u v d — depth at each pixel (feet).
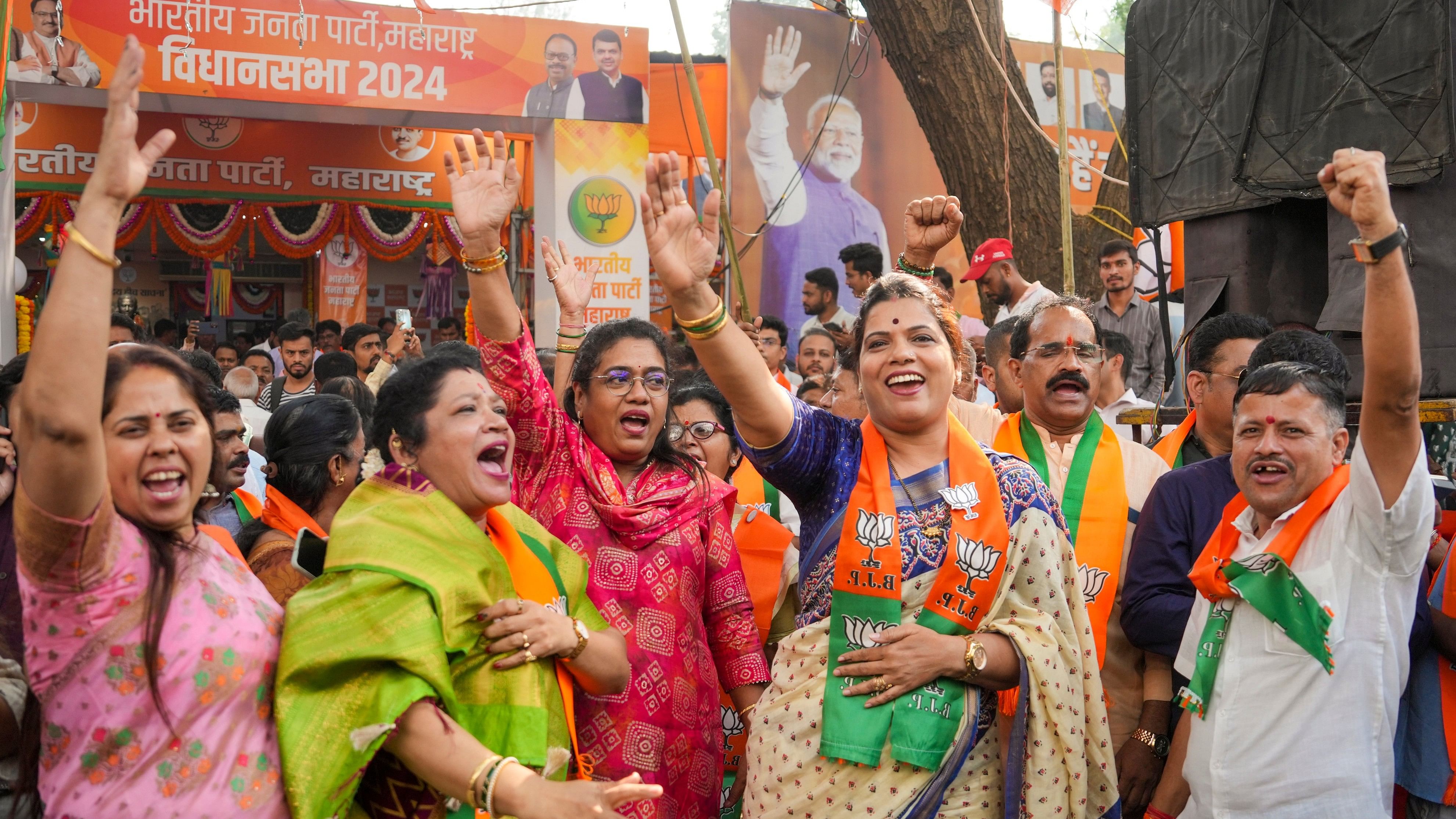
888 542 7.64
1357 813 7.76
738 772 11.27
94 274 5.42
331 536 6.75
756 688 9.71
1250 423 8.50
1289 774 7.97
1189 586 9.65
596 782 6.04
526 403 9.08
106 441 5.89
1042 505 8.00
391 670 6.11
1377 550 7.88
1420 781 9.08
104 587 5.65
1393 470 7.61
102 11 28.12
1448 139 13.29
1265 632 8.29
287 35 29.55
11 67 27.25
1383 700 7.85
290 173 40.55
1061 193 21.31
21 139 36.99
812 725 7.56
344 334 25.41
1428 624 9.04
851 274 28.96
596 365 9.61
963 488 7.78
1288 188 15.26
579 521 9.06
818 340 22.13
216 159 39.70
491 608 6.66
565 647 6.86
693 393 12.30
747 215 36.58
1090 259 32.65
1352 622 7.94
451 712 6.23
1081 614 8.08
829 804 7.40
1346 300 14.12
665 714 8.75
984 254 22.16
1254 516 8.77
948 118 25.82
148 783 5.65
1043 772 7.50
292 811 5.95
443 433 7.04
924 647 7.34
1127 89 18.49
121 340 18.48
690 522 9.44
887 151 37.70
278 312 48.60
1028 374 10.90
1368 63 14.17
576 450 9.25
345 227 41.75
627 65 32.40
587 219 32.17
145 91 28.53
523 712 6.54
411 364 7.32
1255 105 15.64
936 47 25.31
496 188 8.75
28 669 5.69
